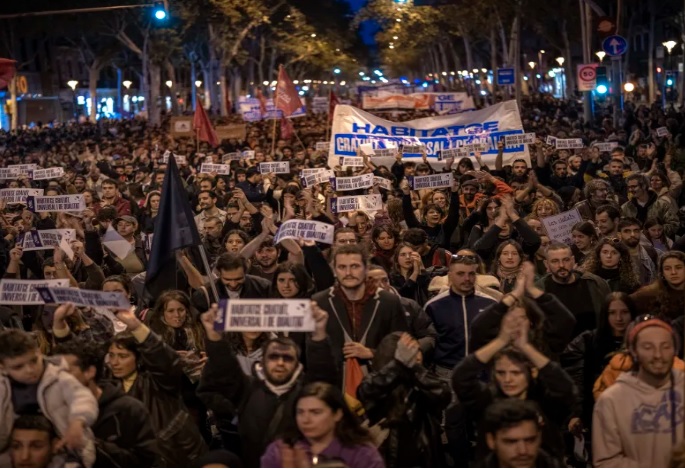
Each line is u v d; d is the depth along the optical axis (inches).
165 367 283.9
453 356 341.1
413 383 275.4
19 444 247.3
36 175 807.1
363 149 864.3
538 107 2517.2
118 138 1977.1
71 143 1966.0
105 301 278.4
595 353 316.8
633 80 3117.6
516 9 2192.4
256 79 4581.7
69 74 3823.8
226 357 273.1
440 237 519.2
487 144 851.4
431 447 279.4
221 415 289.7
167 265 377.4
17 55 2765.7
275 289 350.0
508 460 232.2
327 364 266.7
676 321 311.1
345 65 4849.9
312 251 340.2
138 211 682.8
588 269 383.6
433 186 598.5
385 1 2699.3
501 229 430.3
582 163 765.3
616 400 248.4
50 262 426.3
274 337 298.7
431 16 2770.7
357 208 553.0
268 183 805.2
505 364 256.4
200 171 882.8
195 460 291.1
